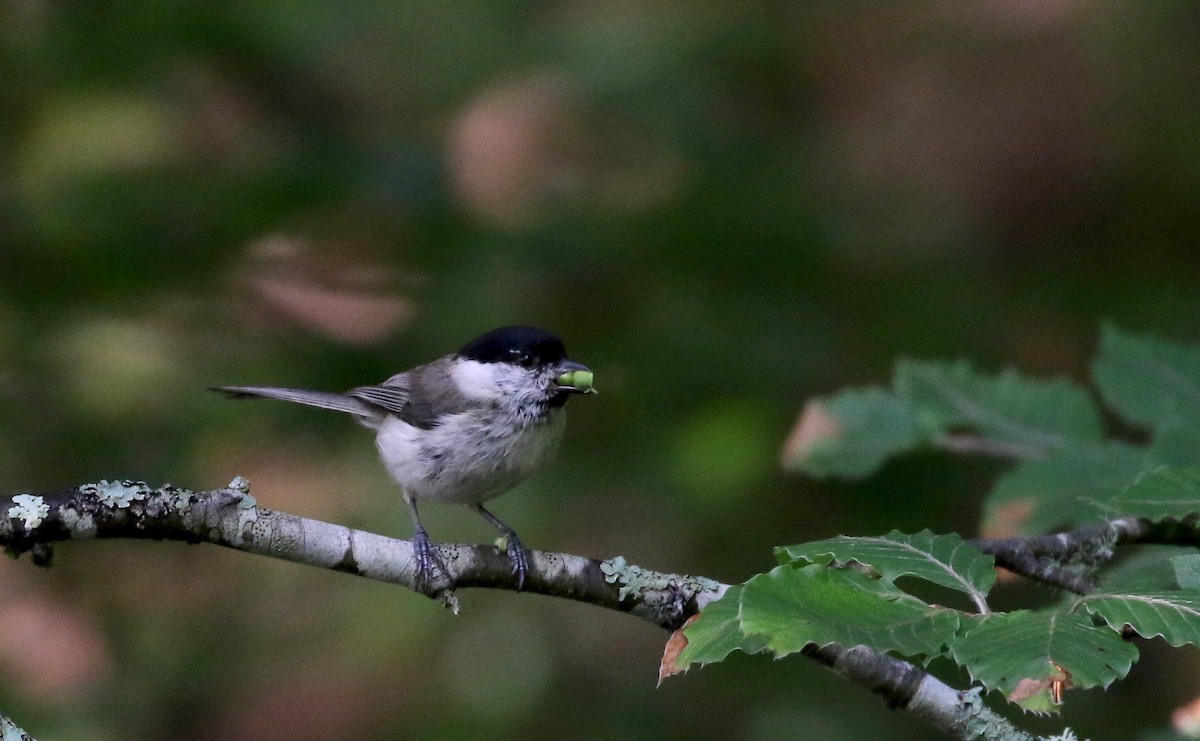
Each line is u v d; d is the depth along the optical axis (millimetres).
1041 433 7098
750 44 11750
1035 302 11656
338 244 10945
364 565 5605
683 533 11227
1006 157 11414
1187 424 6695
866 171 11695
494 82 11781
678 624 5812
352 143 11391
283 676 11281
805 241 11508
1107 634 3463
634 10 12156
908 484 10734
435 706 11383
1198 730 5688
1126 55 11578
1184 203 11914
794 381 11023
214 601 11492
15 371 10438
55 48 10789
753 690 11367
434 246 11109
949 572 3947
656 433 11094
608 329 11289
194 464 10852
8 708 10117
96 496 5223
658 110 11695
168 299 10695
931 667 9742
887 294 11672
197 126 11117
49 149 10555
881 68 11648
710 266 11492
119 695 10773
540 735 11352
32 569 10703
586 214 11398
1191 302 11555
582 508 11359
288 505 10820
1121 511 4820
